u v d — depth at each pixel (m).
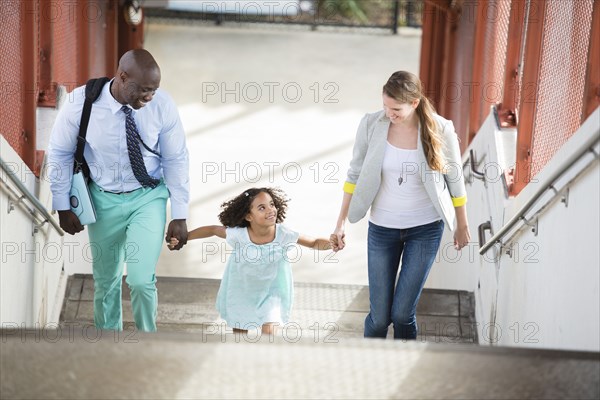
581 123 12.48
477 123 21.55
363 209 13.66
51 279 16.80
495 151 17.58
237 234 13.98
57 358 10.09
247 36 41.38
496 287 16.73
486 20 21.05
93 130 13.16
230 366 10.07
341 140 33.03
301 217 28.20
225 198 28.91
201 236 14.29
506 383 9.89
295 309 17.70
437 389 9.80
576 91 13.33
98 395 9.62
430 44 28.34
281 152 31.94
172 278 18.31
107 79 13.27
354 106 35.62
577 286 11.85
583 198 11.79
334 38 41.72
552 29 15.03
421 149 13.02
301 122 34.12
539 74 15.80
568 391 9.81
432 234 13.70
